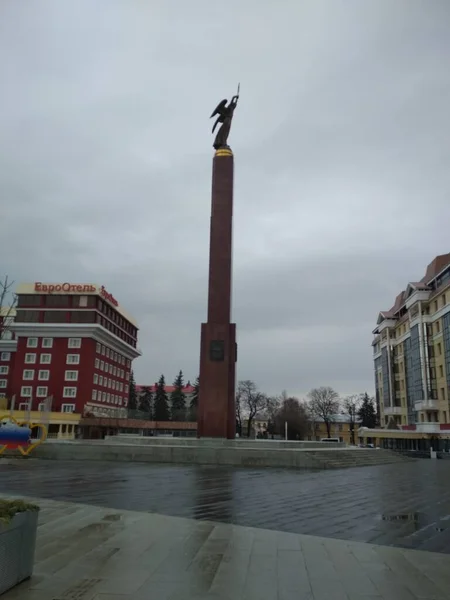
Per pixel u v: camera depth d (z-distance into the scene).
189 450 28.81
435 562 7.57
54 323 77.50
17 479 19.02
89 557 7.41
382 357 92.94
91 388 77.69
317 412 113.75
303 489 17.44
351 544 8.72
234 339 34.44
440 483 21.12
